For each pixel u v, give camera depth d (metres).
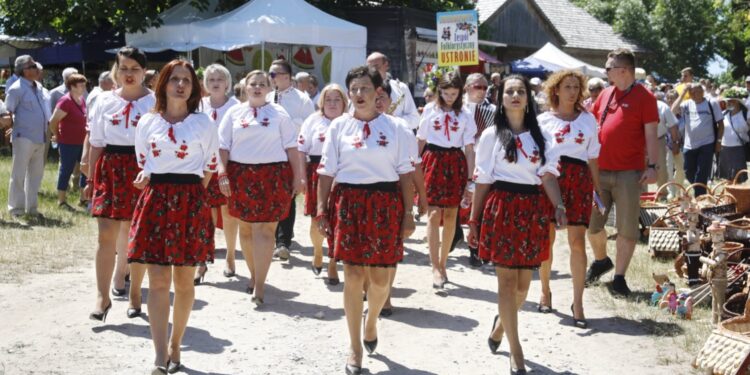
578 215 6.30
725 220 7.20
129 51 6.04
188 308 5.11
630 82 7.10
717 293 6.11
